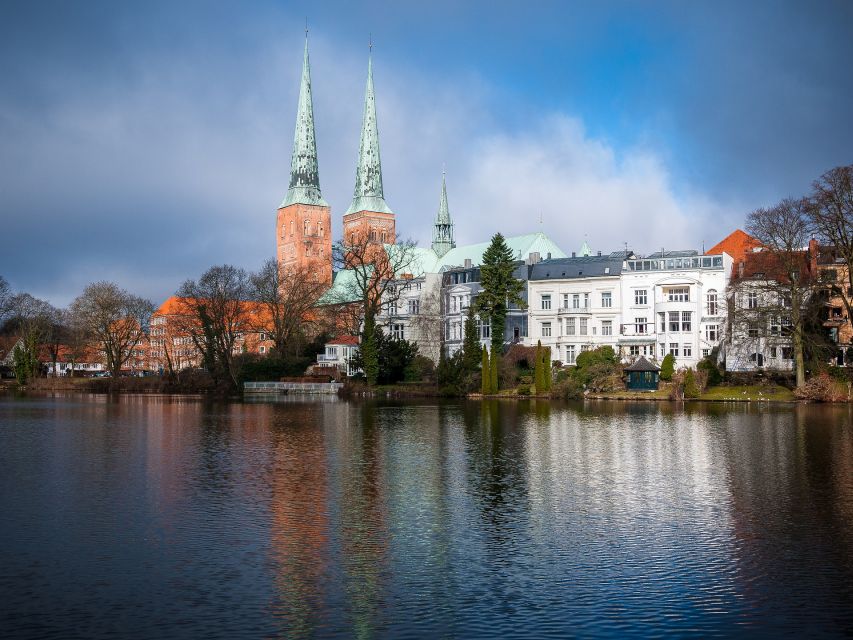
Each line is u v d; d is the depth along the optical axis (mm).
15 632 21531
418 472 43812
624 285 135625
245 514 33719
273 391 147375
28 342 179875
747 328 109938
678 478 42062
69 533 30672
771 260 115438
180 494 37719
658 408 94062
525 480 41594
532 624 22266
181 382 159250
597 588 24906
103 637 21250
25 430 67750
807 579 25641
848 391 101312
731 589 24812
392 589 24766
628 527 31703
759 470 44531
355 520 32781
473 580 25578
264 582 25344
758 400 104688
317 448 54125
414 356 141500
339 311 145875
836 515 33594
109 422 76312
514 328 143500
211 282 152875
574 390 115938
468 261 168000
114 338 178625
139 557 27719
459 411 90875
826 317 120250
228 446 55312
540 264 144750
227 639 21203
